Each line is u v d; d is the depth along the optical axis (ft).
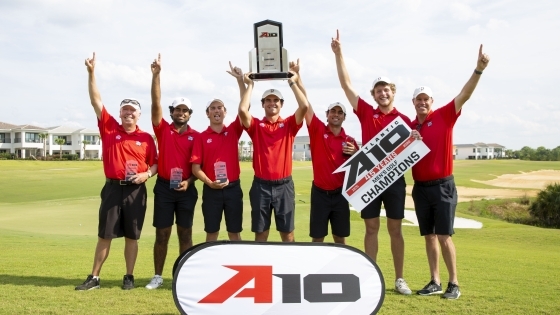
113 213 18.49
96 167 175.83
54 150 265.75
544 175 179.11
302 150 353.92
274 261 13.48
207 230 19.22
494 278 20.70
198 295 13.15
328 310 13.41
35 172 147.23
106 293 17.26
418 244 32.99
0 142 251.80
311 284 13.48
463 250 30.12
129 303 15.89
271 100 19.02
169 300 16.34
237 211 19.31
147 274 21.25
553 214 81.97
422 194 18.42
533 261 25.55
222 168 18.67
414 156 18.29
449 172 18.21
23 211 55.21
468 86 17.89
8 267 21.52
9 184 110.22
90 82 19.04
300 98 18.71
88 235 36.52
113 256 26.27
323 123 19.24
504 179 161.38
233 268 13.34
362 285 13.64
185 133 19.65
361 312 13.48
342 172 18.93
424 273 21.84
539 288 18.67
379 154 18.52
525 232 43.06
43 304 15.47
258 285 13.34
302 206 61.26
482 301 16.56
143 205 19.03
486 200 99.91
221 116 19.33
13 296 16.38
